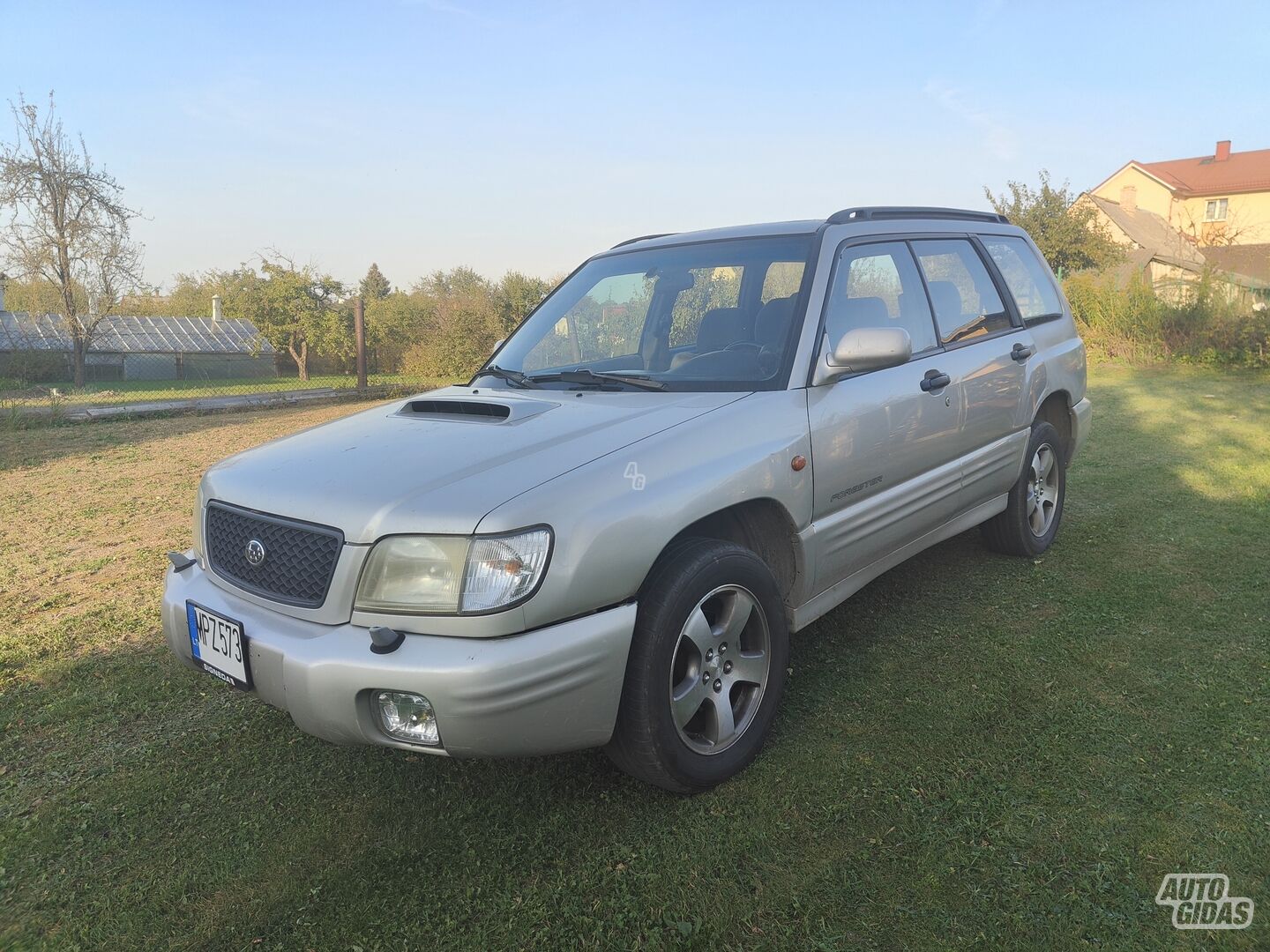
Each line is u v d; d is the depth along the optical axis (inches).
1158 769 99.1
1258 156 2156.7
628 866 87.9
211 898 86.7
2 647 151.4
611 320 140.7
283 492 95.9
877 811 94.3
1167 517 202.1
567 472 90.7
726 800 98.4
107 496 272.2
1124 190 1628.9
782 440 109.4
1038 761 102.0
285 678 86.0
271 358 1268.5
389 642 82.7
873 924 78.0
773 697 108.0
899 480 131.6
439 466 93.8
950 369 142.7
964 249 163.0
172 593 104.9
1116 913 77.4
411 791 104.3
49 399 602.5
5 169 875.4
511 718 82.2
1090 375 537.0
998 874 83.4
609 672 88.5
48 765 112.8
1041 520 179.2
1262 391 433.1
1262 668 122.4
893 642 138.8
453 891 85.7
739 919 79.6
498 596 82.3
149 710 127.1
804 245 131.1
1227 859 83.7
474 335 795.4
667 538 93.6
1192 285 596.7
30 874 91.4
